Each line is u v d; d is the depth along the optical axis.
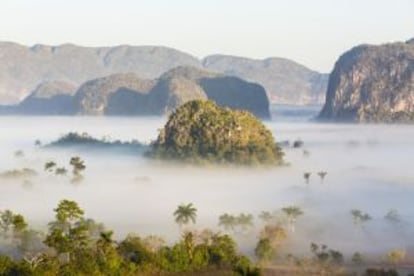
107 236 118.88
